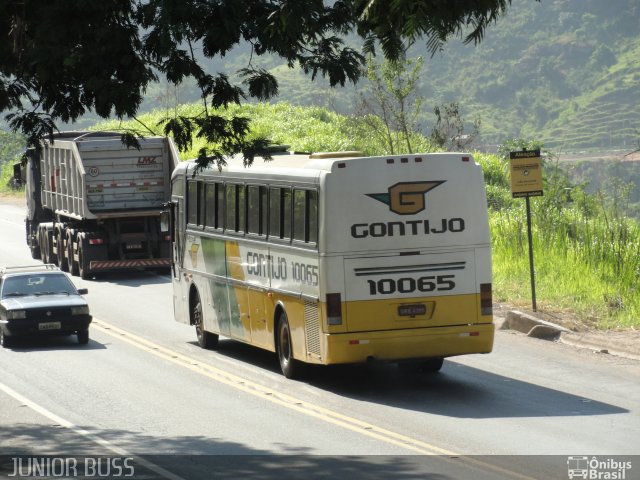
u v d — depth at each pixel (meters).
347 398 39.72
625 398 38.06
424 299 40.41
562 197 78.62
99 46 27.08
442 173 40.53
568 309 55.00
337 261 40.03
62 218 91.38
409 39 14.95
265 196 45.47
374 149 85.88
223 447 32.12
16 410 39.59
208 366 47.91
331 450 31.08
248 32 26.67
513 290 60.00
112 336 57.94
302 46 26.02
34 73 29.41
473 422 34.50
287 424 35.31
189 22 26.36
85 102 29.95
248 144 32.47
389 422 35.06
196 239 53.88
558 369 43.97
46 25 27.09
